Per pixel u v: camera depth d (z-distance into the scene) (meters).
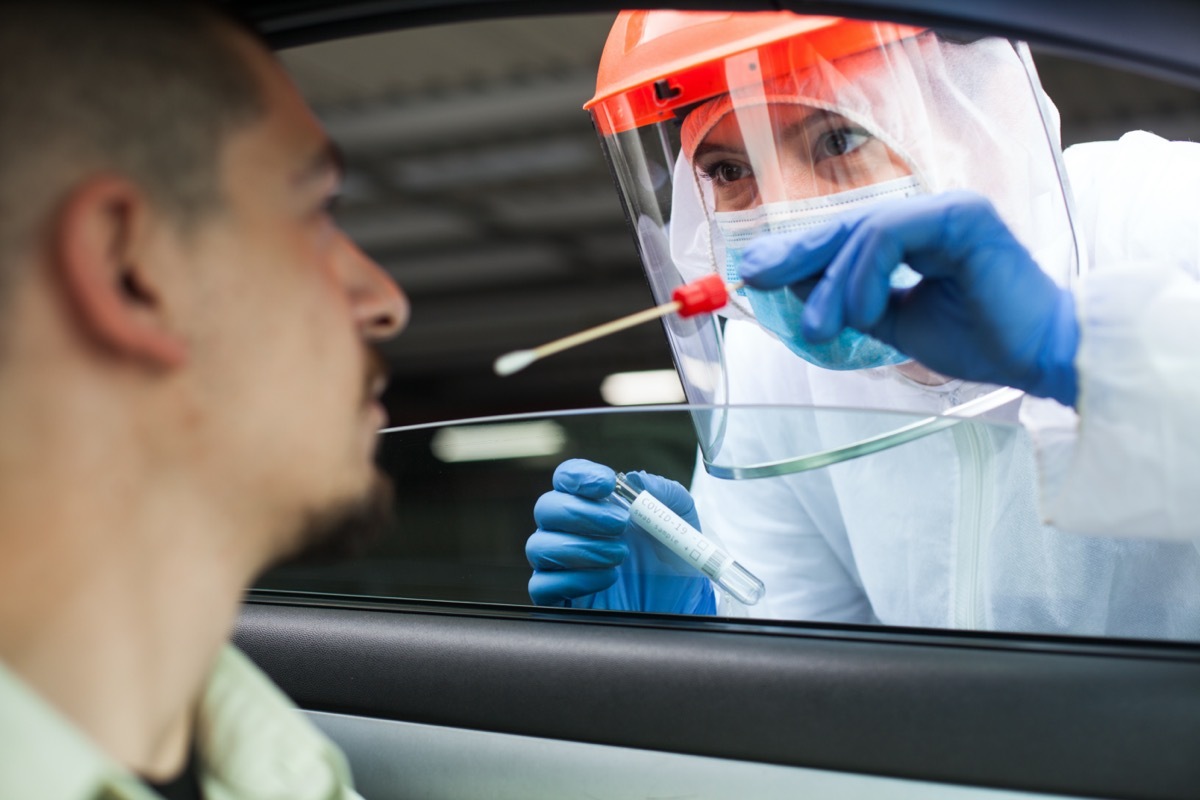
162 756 0.60
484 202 7.49
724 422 1.00
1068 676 0.82
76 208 0.48
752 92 1.05
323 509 0.59
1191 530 0.82
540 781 0.95
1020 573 1.01
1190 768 0.77
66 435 0.48
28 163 0.48
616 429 1.03
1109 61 0.66
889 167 1.06
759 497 1.09
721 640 0.93
